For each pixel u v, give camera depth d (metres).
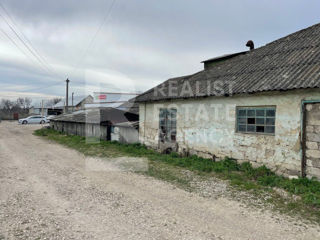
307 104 5.82
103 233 3.31
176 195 4.96
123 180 6.03
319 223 3.71
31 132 22.27
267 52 9.45
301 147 5.89
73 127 19.69
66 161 8.52
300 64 6.95
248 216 3.96
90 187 5.40
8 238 3.12
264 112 6.89
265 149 6.76
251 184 5.68
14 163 8.05
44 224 3.55
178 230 3.44
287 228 3.54
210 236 3.28
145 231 3.39
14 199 4.57
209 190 5.31
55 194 4.91
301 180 5.56
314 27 9.20
